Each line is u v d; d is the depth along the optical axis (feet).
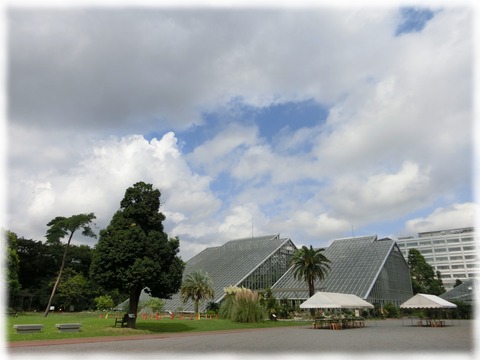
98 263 103.76
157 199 116.16
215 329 124.16
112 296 312.91
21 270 325.01
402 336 97.81
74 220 253.03
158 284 106.22
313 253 214.90
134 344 75.25
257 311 161.17
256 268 285.64
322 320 141.69
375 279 249.96
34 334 86.94
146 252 105.60
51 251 337.72
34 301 314.35
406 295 292.40
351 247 307.17
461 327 140.77
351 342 80.38
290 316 206.69
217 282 278.67
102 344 74.95
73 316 221.05
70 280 288.71
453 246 603.67
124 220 110.32
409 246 645.51
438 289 377.71
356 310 189.26
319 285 262.06
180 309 236.63
